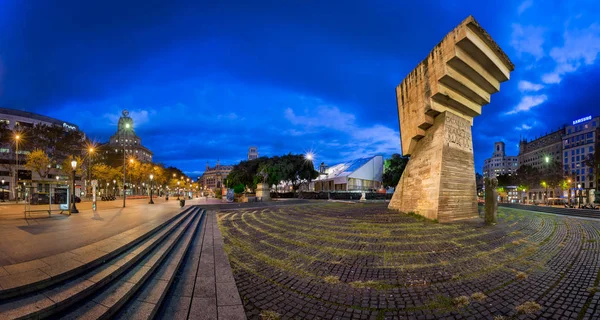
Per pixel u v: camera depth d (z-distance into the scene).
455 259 7.05
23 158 48.69
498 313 4.23
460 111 16.44
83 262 4.58
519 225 12.72
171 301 4.51
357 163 63.16
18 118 52.16
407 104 18.73
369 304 4.58
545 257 7.23
